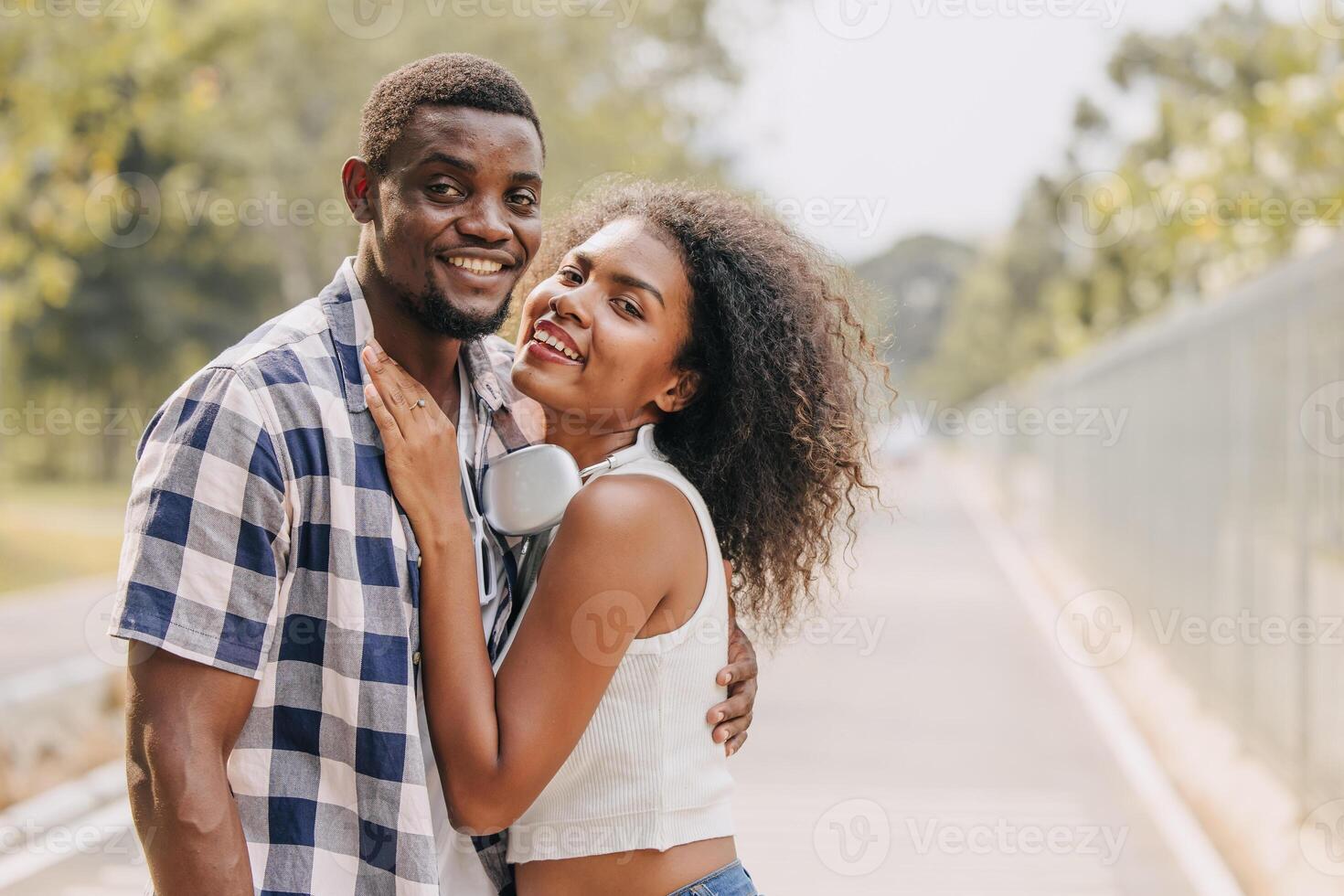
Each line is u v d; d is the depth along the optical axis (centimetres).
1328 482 582
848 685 928
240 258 2892
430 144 223
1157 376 1089
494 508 239
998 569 1672
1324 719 570
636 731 229
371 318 234
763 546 264
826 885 515
